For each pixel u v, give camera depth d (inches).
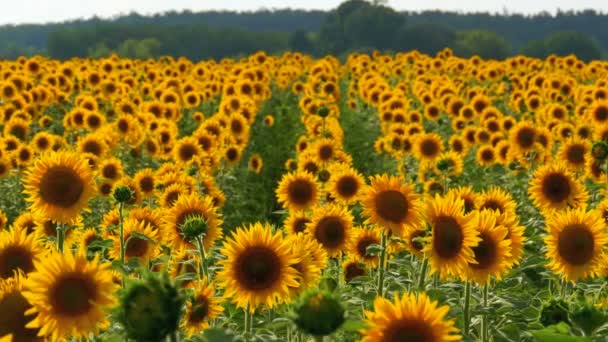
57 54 5477.4
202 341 137.2
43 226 315.3
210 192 474.9
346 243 293.0
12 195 553.6
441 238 209.6
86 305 156.3
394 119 848.3
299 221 345.1
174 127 719.7
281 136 907.4
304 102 963.3
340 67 1785.2
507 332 238.5
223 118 700.7
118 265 236.1
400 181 257.0
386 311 149.6
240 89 987.9
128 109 834.8
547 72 1330.0
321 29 5738.2
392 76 1488.7
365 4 5546.3
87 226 465.1
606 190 416.2
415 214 254.2
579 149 454.0
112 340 160.9
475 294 255.3
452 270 209.8
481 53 4781.0
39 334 154.9
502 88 1112.2
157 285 125.4
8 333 158.9
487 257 215.0
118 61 1496.1
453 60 1567.4
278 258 202.2
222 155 604.7
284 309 223.9
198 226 234.1
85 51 5467.5
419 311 148.9
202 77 1348.4
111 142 633.6
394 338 147.7
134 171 663.1
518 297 280.7
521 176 569.3
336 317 137.5
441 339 147.0
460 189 302.5
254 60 1632.6
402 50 5364.2
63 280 156.7
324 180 483.2
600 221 248.1
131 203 434.0
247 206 636.7
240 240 203.0
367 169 770.2
